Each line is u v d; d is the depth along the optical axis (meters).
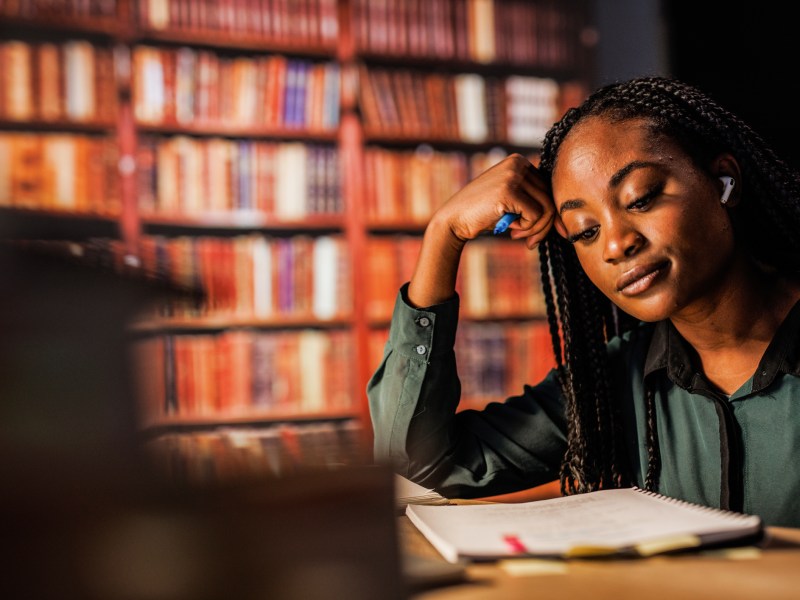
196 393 2.50
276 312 2.59
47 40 2.51
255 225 2.58
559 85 3.00
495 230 0.97
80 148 2.41
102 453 0.30
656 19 2.94
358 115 2.72
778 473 0.79
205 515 0.32
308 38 2.69
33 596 0.29
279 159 2.62
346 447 0.40
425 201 2.76
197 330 2.62
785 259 0.85
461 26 2.85
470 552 0.50
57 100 2.41
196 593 0.31
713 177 0.79
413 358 0.98
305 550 0.34
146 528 0.31
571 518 0.58
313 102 2.67
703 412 0.85
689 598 0.42
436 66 2.87
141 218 2.47
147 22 2.53
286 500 0.34
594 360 0.97
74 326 0.29
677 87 0.83
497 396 2.76
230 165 2.56
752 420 0.81
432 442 0.99
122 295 0.30
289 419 2.57
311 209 2.64
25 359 0.28
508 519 0.59
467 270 2.78
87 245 0.30
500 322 2.84
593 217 0.80
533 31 2.93
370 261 2.67
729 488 0.81
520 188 0.95
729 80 2.91
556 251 1.00
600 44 2.99
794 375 0.79
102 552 0.30
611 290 0.81
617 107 0.82
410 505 0.69
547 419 1.01
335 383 2.61
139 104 2.50
